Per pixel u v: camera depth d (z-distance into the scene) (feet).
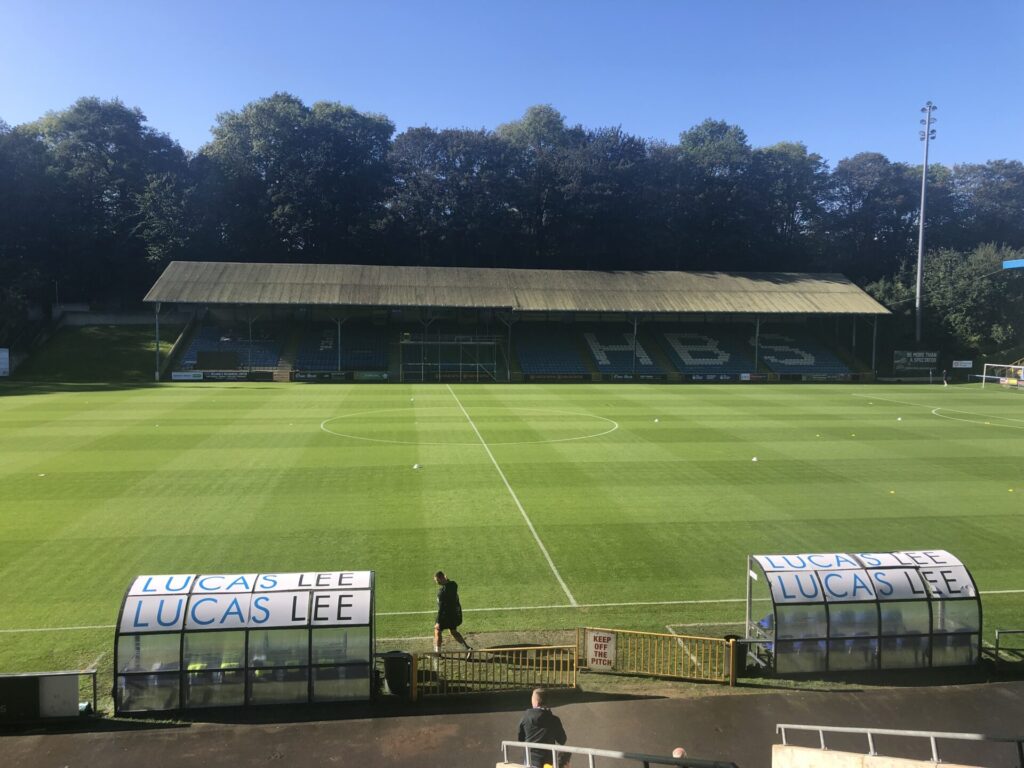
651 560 56.24
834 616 38.91
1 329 203.21
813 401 157.07
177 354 206.49
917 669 39.45
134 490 73.77
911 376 232.94
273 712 34.73
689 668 39.60
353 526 63.21
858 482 80.53
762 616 46.55
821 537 61.87
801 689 37.32
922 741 32.37
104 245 252.42
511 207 293.23
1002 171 326.24
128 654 34.32
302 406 138.21
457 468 85.05
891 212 310.45
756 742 32.32
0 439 99.91
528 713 28.48
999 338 244.22
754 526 64.59
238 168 260.83
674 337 241.14
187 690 34.68
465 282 226.79
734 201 289.94
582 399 155.33
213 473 81.20
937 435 111.45
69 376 190.49
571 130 333.01
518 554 57.11
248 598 35.63
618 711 34.91
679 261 297.33
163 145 274.98
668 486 77.92
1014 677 38.81
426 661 39.99
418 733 32.96
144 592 35.68
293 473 81.61
